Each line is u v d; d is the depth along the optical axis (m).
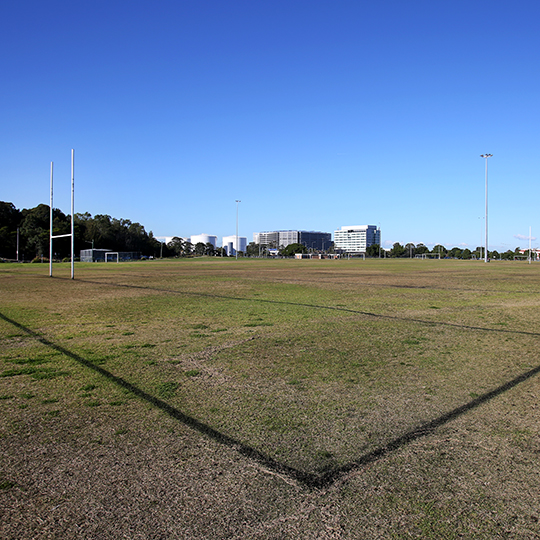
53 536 3.05
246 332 10.48
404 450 4.32
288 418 5.14
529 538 3.03
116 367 7.36
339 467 3.99
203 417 5.17
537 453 4.25
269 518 3.25
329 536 3.04
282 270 44.56
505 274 36.53
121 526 3.16
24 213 124.06
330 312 13.80
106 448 4.37
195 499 3.49
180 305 15.67
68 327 11.26
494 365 7.45
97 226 141.75
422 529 3.12
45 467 4.00
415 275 35.03
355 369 7.23
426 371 7.10
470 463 4.06
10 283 26.42
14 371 7.11
